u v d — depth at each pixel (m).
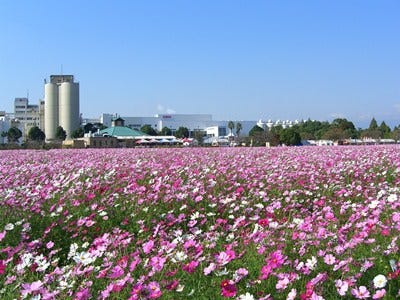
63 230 7.56
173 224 7.61
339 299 4.14
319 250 5.18
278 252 4.78
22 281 5.03
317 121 178.25
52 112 175.25
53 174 13.98
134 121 197.75
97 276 4.93
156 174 12.47
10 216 8.00
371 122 155.12
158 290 4.16
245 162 16.58
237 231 6.71
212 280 4.73
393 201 7.14
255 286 4.53
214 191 9.77
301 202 9.09
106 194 9.58
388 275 4.41
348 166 13.49
